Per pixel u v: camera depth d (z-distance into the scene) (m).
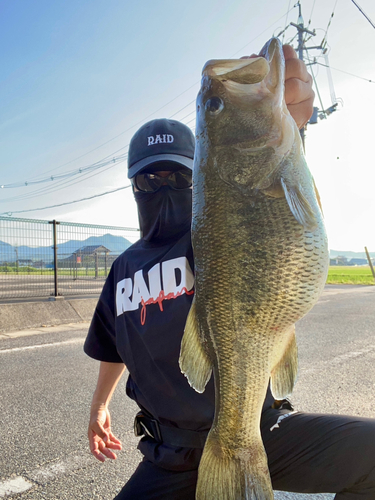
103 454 1.97
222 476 1.40
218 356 1.49
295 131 1.53
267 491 1.35
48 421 3.37
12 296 9.56
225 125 1.53
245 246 1.45
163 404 1.65
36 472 2.58
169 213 1.83
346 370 4.80
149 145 1.79
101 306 2.09
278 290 1.43
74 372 4.77
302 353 5.72
